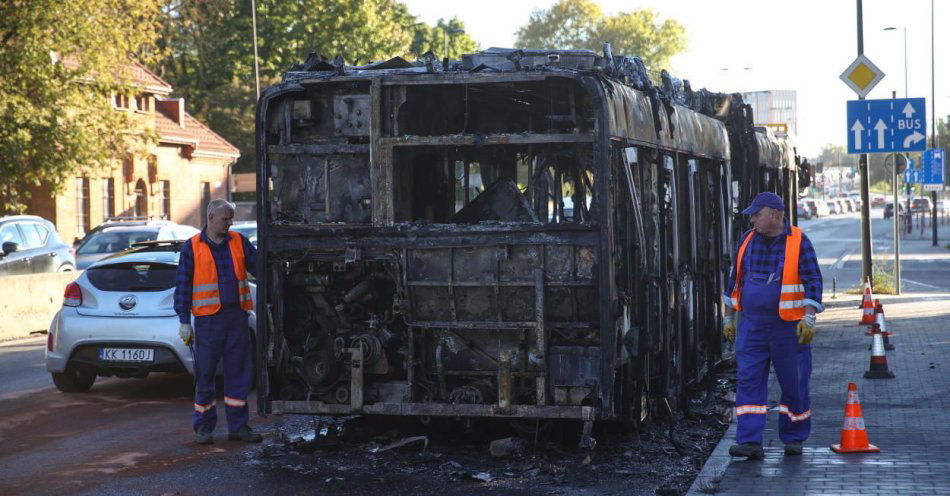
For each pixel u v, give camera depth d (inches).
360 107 377.1
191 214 2294.5
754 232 352.2
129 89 1504.7
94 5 1408.7
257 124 386.9
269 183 389.1
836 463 338.3
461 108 412.2
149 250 550.9
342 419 442.9
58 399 514.6
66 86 1401.3
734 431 399.2
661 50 4328.3
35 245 1027.9
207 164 2359.7
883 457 346.0
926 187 2180.1
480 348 374.9
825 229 3230.8
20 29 1346.0
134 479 347.6
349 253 376.8
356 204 381.7
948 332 716.0
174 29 2679.6
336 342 386.0
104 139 1485.0
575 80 358.6
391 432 401.4
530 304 367.2
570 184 394.0
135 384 563.5
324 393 389.7
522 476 347.9
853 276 1342.3
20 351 751.7
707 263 514.0
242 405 409.4
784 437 354.0
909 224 2802.7
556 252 363.6
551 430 393.7
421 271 374.0
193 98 2787.9
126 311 509.7
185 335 405.4
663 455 378.3
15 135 1339.8
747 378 349.1
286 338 395.5
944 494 296.7
